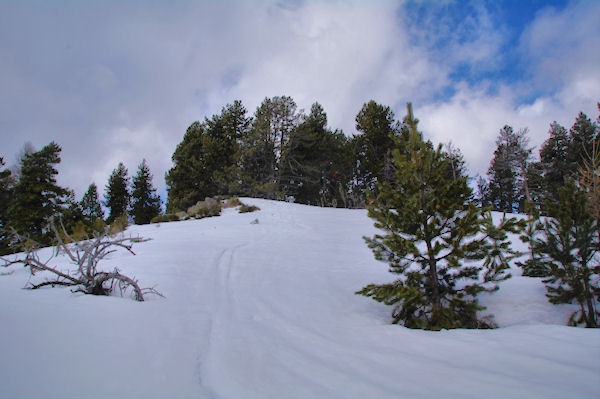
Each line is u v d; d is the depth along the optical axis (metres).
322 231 16.39
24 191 29.09
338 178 40.94
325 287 7.23
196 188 41.88
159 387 2.55
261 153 37.84
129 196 54.88
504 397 2.32
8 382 2.30
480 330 4.55
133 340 3.45
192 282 6.75
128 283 5.36
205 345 3.69
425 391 2.53
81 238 14.01
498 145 43.56
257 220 18.73
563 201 5.77
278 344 3.90
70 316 3.91
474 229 5.12
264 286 7.00
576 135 38.38
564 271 5.57
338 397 2.50
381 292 5.16
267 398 2.49
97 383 2.46
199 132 44.50
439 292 5.34
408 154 5.77
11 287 5.38
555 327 4.34
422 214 5.32
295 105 37.69
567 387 2.43
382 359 3.39
